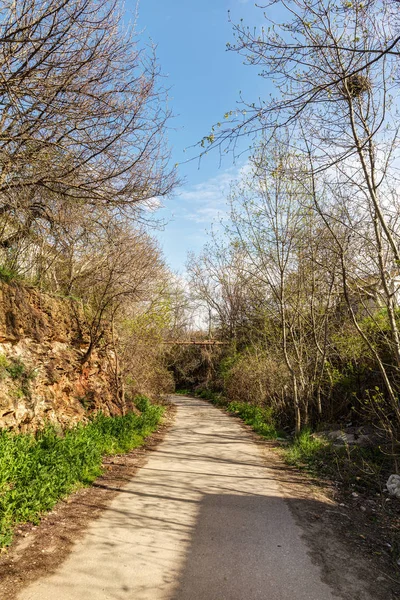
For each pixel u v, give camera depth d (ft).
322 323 44.16
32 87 19.53
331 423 41.91
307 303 45.65
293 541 16.63
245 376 67.92
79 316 36.63
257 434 44.98
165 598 12.01
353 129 23.40
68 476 21.22
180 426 49.49
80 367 34.99
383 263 25.44
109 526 17.12
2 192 21.81
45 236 29.53
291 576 13.76
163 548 15.39
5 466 18.15
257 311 59.21
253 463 30.71
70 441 25.64
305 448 34.27
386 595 13.03
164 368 77.61
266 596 12.45
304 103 13.93
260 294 53.93
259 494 22.84
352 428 37.73
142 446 35.22
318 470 28.99
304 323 46.50
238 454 33.83
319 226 40.11
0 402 22.50
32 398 25.61
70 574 13.03
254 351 70.59
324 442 34.86
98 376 39.09
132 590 12.32
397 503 22.44
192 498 21.61
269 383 55.26
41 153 21.56
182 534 16.84
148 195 25.31
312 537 17.21
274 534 17.26
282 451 35.58
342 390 42.83
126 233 38.88
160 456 31.71
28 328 27.63
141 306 55.67
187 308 111.86
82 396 34.24
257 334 72.64
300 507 21.02
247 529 17.69
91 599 11.69
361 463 28.78
